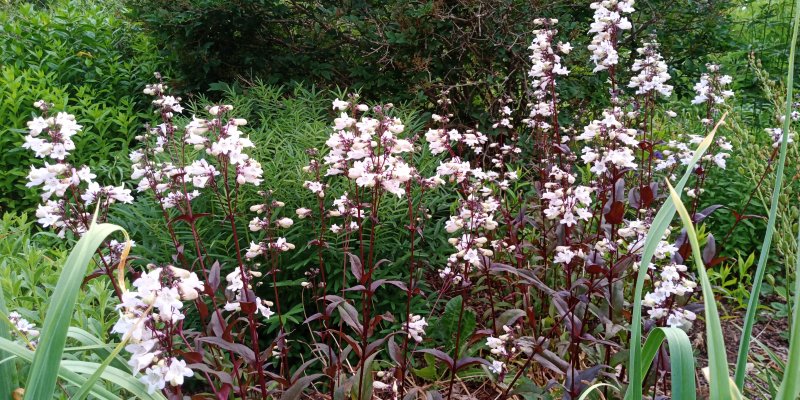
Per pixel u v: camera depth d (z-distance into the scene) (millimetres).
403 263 3840
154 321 1818
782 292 4219
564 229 3248
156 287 1669
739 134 3217
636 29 6078
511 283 3613
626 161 2832
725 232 4461
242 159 2475
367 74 6027
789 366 1337
